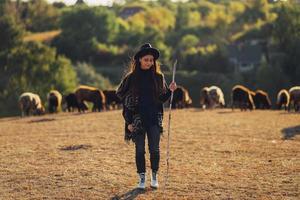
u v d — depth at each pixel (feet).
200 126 61.87
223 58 296.71
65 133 55.83
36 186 30.60
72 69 220.84
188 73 276.41
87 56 315.99
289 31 268.21
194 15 538.06
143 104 28.66
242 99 99.25
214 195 28.22
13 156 40.60
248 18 457.27
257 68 272.31
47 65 210.79
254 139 49.75
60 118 78.54
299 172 33.81
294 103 98.78
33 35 350.43
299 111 96.43
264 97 114.52
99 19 345.92
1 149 44.45
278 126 62.34
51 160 38.50
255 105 114.73
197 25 463.01
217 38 389.80
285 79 235.81
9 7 372.38
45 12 404.57
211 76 273.33
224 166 35.96
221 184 30.60
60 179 32.12
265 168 35.14
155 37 354.54
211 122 67.46
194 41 383.24
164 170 34.58
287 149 43.27
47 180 31.94
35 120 76.07
